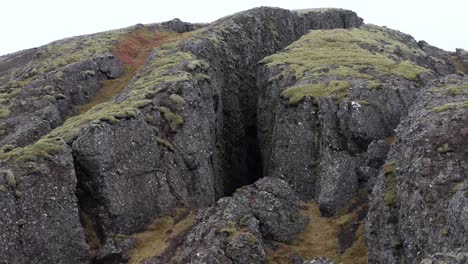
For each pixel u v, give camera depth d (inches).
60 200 1675.7
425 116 1695.4
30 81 3088.1
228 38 3572.8
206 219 1750.7
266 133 2790.4
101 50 3464.6
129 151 1953.7
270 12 4128.9
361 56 3056.1
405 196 1473.9
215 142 2657.5
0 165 1674.5
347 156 2110.0
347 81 2497.5
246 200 1823.3
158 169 2021.4
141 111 2154.3
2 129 2454.5
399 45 3688.5
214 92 2812.5
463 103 1694.1
